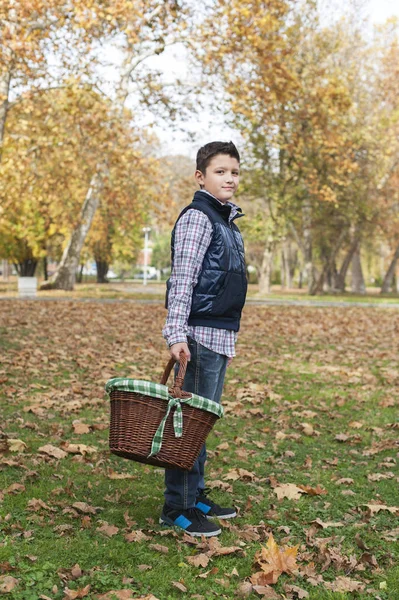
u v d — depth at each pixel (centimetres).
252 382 832
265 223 3366
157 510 384
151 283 6719
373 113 3459
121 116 2428
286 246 5909
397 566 321
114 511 378
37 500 378
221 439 561
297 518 383
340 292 5050
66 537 335
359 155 3366
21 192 2395
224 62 2416
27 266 3312
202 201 346
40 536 336
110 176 2638
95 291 3303
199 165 362
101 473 452
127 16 1973
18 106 2420
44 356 976
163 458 314
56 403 662
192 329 343
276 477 461
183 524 351
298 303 2661
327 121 2848
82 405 664
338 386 827
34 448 503
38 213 3105
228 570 311
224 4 2170
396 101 3691
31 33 2020
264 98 2456
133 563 312
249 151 3108
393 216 3916
